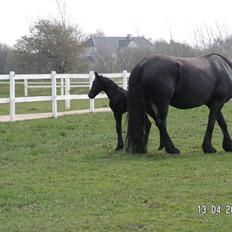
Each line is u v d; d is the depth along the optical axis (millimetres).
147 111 14109
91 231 8031
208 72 14289
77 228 8172
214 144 16109
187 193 10062
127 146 14375
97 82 15352
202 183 10836
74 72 54688
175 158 13742
